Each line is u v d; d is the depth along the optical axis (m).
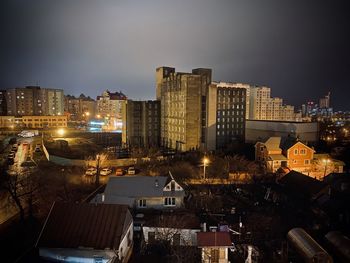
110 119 170.62
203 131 91.81
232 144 89.94
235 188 54.69
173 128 95.69
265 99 186.88
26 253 31.97
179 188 45.06
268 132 97.06
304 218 41.97
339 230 37.84
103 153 79.06
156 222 35.16
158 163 72.50
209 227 36.69
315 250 29.11
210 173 63.53
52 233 28.19
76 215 29.27
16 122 155.12
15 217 42.59
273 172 64.25
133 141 104.31
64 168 68.50
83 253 27.36
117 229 28.31
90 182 58.84
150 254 32.03
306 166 67.75
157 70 110.44
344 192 46.97
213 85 90.75
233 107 97.06
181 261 29.08
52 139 111.25
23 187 48.38
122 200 42.28
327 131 119.50
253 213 42.09
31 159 78.88
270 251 32.84
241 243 34.31
